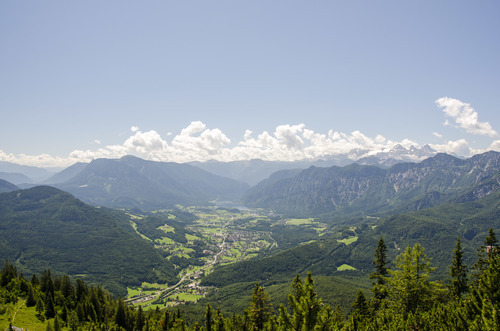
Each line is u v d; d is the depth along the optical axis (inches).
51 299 5275.6
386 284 2726.4
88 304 5674.2
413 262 2236.7
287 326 1405.0
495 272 1705.2
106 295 6884.8
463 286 2561.5
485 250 2522.1
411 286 2207.2
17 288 5713.6
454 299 2474.2
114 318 5536.4
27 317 4758.9
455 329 1696.6
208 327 2299.5
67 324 4992.6
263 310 2657.5
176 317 4778.5
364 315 2755.9
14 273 6461.6
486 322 1423.5
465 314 1750.7
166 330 3255.4
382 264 2955.2
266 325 2199.8
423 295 2178.9
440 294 2356.1
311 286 1412.4
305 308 1362.0
